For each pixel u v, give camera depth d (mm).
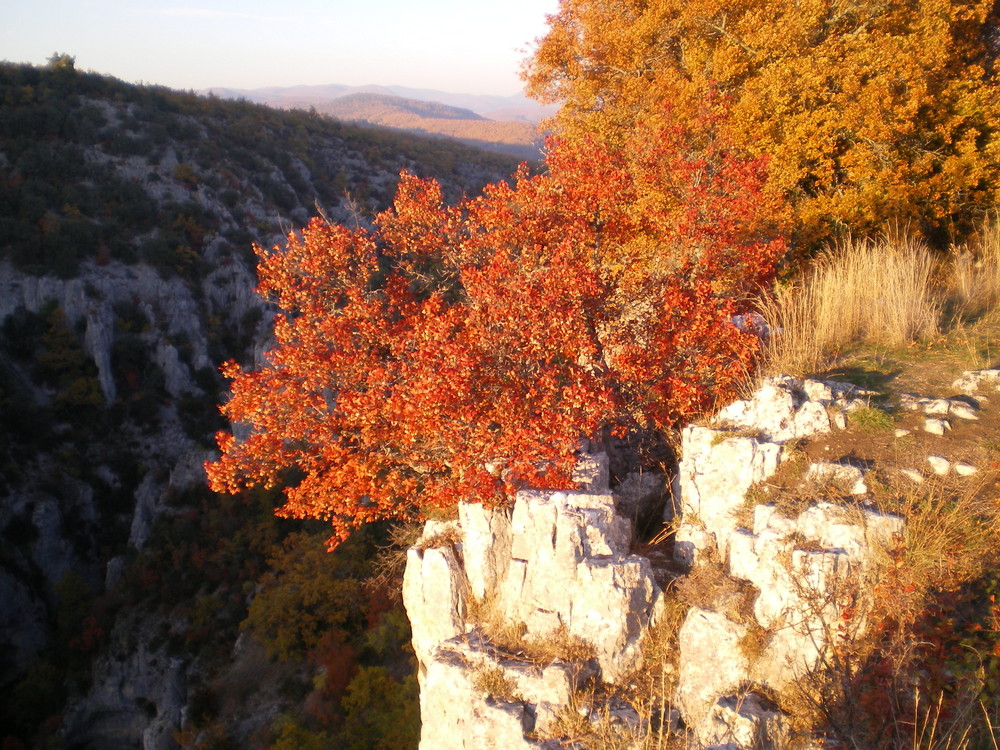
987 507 6418
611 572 7980
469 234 17250
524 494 8727
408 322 15805
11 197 58406
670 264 12992
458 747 8281
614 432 11094
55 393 53938
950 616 5762
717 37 17703
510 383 11000
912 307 10258
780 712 6320
